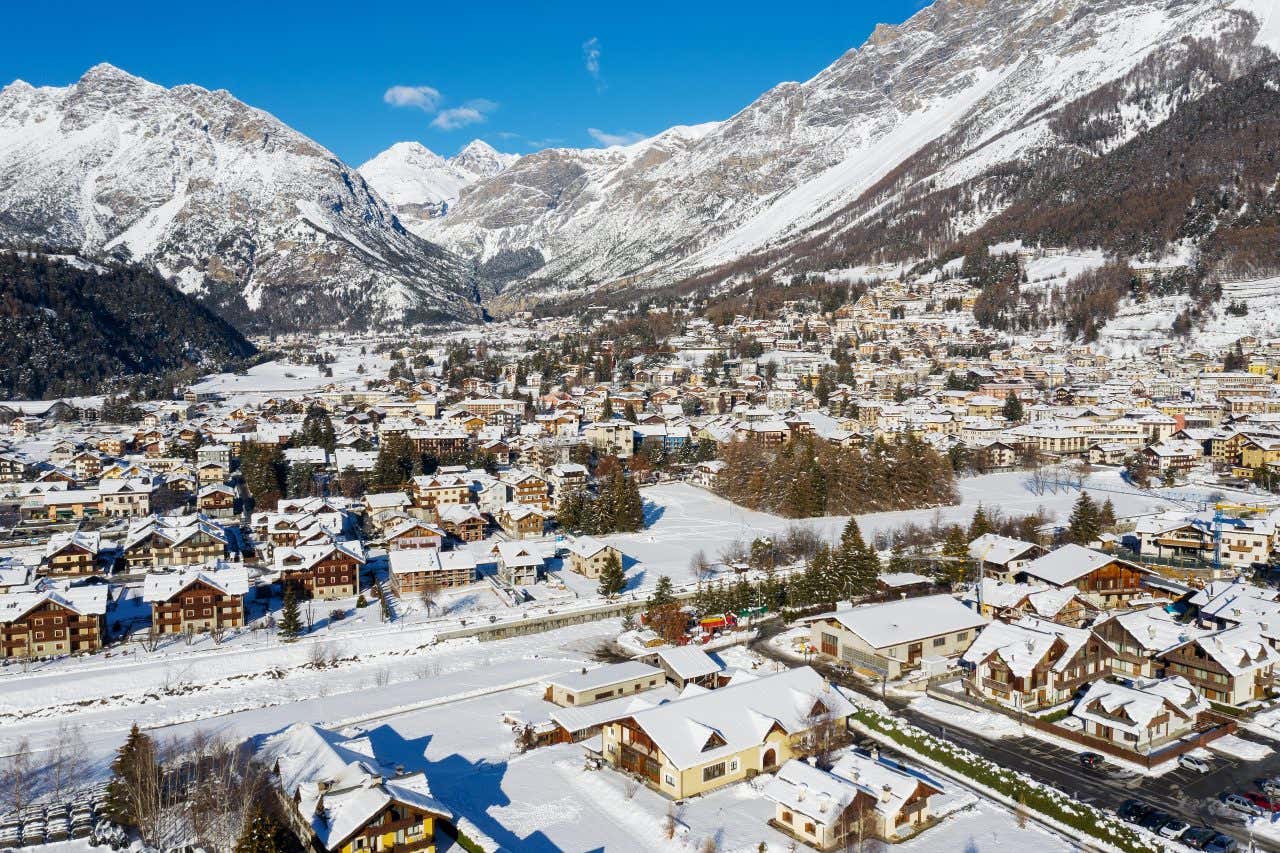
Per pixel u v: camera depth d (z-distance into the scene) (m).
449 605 139.25
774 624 127.12
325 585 143.88
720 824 74.94
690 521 190.38
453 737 93.31
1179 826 71.56
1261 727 90.31
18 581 130.88
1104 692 88.88
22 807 78.44
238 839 68.38
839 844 71.56
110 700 106.12
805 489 192.38
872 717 93.12
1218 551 144.25
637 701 88.19
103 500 198.62
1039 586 125.50
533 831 74.50
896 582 133.50
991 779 80.69
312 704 103.56
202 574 129.88
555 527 189.62
